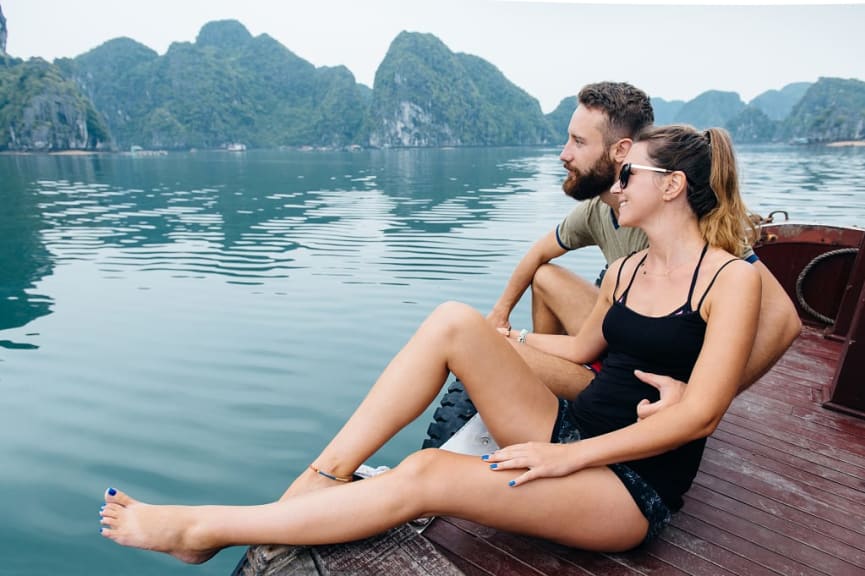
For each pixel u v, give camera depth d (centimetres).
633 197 131
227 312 601
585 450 118
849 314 308
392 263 859
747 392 255
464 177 3153
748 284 117
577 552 145
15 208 1680
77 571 231
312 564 119
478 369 131
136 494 281
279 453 321
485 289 702
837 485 185
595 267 783
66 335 529
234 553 251
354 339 514
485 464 121
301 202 1845
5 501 276
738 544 153
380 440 129
